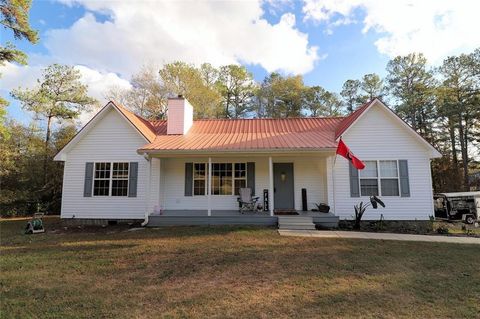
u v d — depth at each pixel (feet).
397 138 42.98
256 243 27.86
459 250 25.39
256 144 40.34
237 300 15.23
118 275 19.48
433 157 41.96
